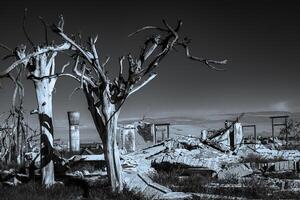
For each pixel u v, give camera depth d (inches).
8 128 1138.7
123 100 650.8
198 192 747.4
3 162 1003.9
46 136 712.4
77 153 1127.6
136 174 795.4
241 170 940.6
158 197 655.1
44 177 703.1
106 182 704.4
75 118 1267.2
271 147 1486.2
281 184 803.4
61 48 673.0
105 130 650.2
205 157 1096.8
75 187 660.7
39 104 716.7
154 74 682.8
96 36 657.6
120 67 657.6
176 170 980.6
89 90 667.4
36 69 710.5
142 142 1309.1
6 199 559.2
